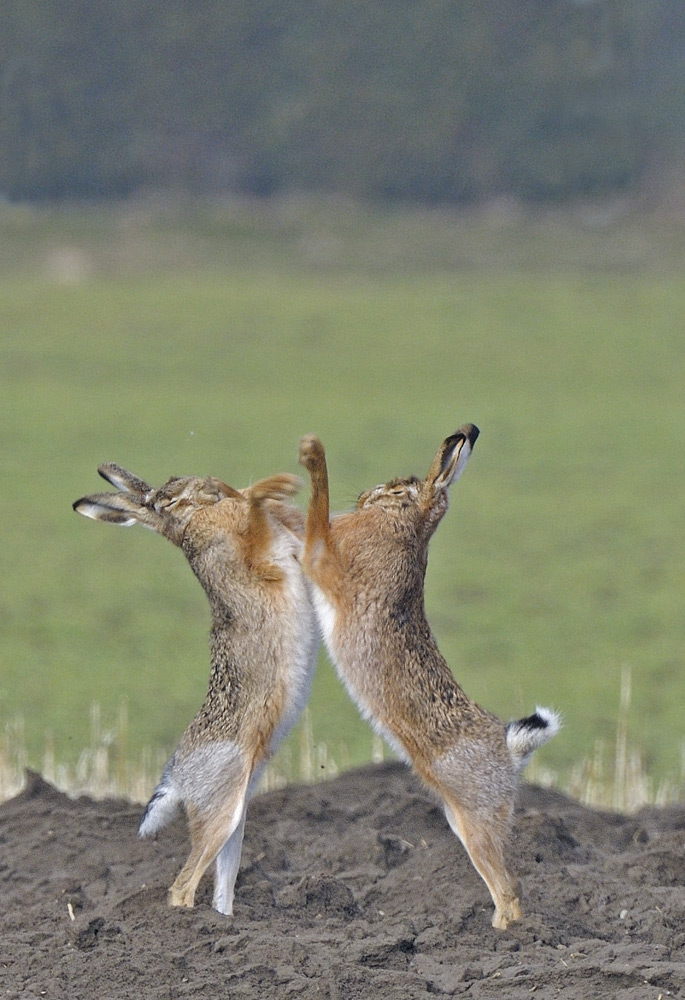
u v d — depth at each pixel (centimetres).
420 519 1616
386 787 2078
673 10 16012
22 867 1777
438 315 13412
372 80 17088
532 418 9394
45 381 10500
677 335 12531
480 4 17175
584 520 6700
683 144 16512
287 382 10638
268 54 16650
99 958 1416
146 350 11844
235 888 1623
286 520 1638
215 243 15500
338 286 14712
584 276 15012
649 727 3625
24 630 4706
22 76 8469
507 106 16988
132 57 14588
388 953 1440
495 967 1420
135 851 1806
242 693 1578
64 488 7188
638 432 9000
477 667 4331
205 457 7619
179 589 5438
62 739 3359
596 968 1377
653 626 4844
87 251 14888
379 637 1556
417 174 17050
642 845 1903
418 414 9344
